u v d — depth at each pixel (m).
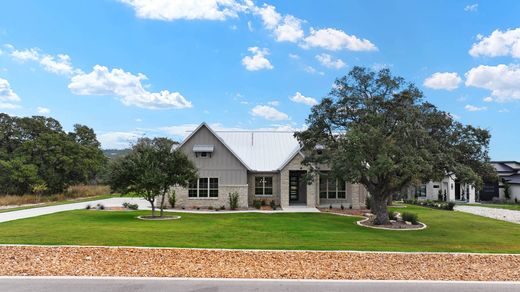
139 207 29.69
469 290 8.30
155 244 12.74
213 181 29.80
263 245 12.96
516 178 43.97
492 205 37.34
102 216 22.59
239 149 32.91
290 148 33.19
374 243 13.95
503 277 9.41
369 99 19.56
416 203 39.50
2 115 44.97
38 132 46.66
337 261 10.73
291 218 22.69
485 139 19.42
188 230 16.69
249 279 8.84
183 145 30.02
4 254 11.02
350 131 17.45
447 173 18.70
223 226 18.47
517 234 17.58
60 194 40.12
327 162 21.14
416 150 17.47
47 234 14.68
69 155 42.72
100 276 8.96
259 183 30.89
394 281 8.81
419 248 12.94
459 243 14.64
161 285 8.35
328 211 27.28
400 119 18.67
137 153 22.92
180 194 29.67
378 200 20.67
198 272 9.41
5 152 42.41
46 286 8.21
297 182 32.56
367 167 18.48
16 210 25.41
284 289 8.16
